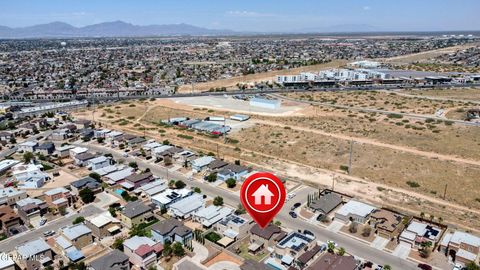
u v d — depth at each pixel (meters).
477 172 107.31
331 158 124.38
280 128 156.38
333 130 150.75
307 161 124.19
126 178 103.88
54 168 116.44
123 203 93.44
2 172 112.12
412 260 70.12
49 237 77.62
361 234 79.19
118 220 83.50
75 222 81.56
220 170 111.12
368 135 142.62
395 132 144.25
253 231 74.75
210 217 83.25
